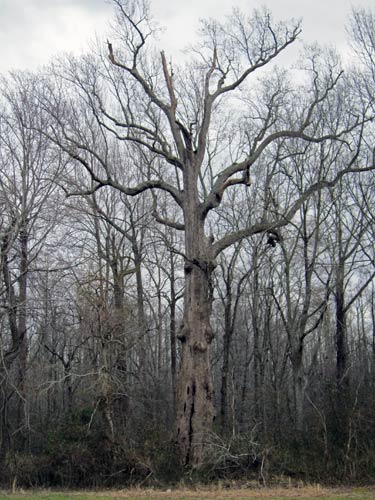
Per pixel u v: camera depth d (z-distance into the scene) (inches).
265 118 1179.9
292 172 1434.5
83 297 997.2
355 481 802.2
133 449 872.3
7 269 1082.1
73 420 943.7
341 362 1175.6
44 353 1279.5
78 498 668.1
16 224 1042.1
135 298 1202.6
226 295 1480.1
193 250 942.4
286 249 1365.7
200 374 906.1
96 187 1014.4
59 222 1195.3
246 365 1370.6
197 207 968.3
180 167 1010.7
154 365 1363.2
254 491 732.0
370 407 926.4
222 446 851.4
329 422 938.1
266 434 970.7
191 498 667.4
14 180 1117.7
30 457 912.3
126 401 1050.1
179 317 1573.6
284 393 1249.4
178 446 885.2
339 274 1213.7
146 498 668.1
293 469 844.0
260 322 1534.2
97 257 1182.3
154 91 1089.4
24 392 995.9
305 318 1150.3
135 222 1294.3
